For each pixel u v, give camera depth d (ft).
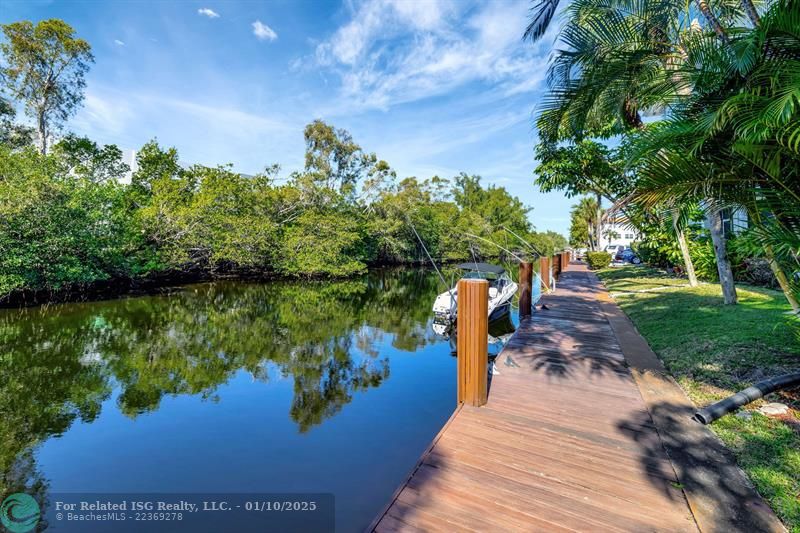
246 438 11.34
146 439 11.25
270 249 54.08
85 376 16.37
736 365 10.93
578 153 27.37
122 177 57.77
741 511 5.47
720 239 18.78
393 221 80.84
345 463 10.03
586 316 20.88
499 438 7.81
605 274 46.88
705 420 8.15
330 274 60.85
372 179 86.99
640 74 12.19
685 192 8.26
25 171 31.50
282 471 9.63
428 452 7.28
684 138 7.70
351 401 14.16
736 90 7.70
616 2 12.84
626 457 7.03
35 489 8.98
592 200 95.66
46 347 20.31
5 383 15.46
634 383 10.82
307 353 20.44
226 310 32.32
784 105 5.91
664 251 34.27
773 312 15.74
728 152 7.66
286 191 63.57
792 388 9.34
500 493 6.06
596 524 5.35
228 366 18.11
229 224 49.70
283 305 35.53
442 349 21.39
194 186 55.06
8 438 11.27
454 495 6.02
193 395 14.61
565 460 6.97
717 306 18.42
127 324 26.05
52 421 12.37
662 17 13.08
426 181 122.52
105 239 33.60
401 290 48.70
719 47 8.28
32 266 28.43
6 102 51.65
